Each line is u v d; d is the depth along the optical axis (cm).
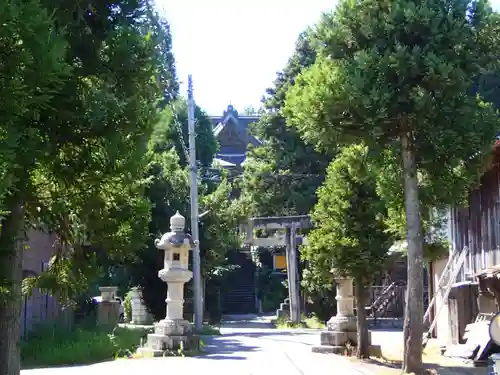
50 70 485
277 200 3162
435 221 1761
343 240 1446
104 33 662
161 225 2367
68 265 712
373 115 1031
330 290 2728
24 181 589
